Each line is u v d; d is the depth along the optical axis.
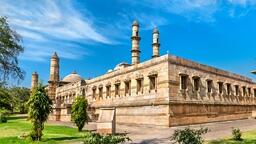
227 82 43.94
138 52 50.28
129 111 39.25
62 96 66.56
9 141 20.91
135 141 20.59
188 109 34.50
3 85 38.09
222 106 41.38
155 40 51.81
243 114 47.31
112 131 24.84
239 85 47.75
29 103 22.28
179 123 32.81
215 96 40.12
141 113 36.50
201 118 36.28
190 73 35.81
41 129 22.08
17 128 31.94
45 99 22.42
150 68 35.84
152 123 34.09
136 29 50.66
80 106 28.95
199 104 36.38
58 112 49.97
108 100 45.94
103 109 26.05
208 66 39.62
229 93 44.44
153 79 35.59
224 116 41.47
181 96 33.78
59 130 29.44
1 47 35.56
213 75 40.47
